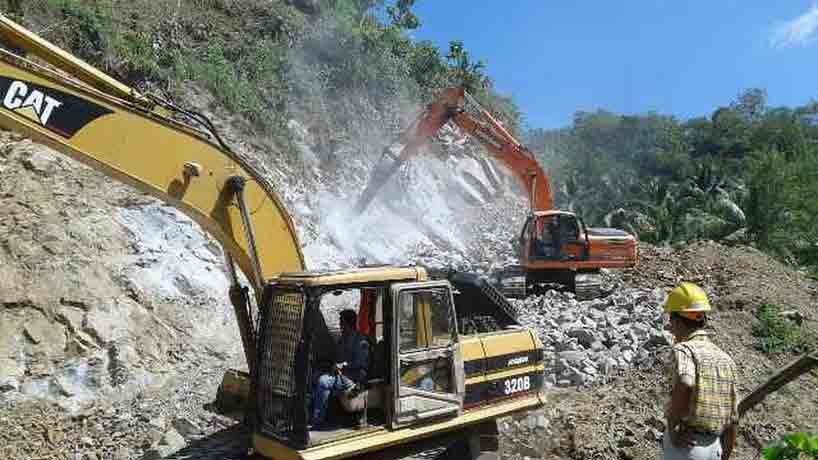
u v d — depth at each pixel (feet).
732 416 15.26
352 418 20.15
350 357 20.79
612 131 241.55
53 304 32.27
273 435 19.52
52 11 50.67
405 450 21.66
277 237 23.80
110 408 29.35
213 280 38.91
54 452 26.14
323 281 19.31
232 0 71.56
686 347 15.37
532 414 29.73
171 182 21.81
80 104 20.40
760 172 123.13
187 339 34.88
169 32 61.31
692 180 125.08
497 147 55.21
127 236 37.81
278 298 20.15
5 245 33.63
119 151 21.01
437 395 21.02
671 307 15.92
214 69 59.36
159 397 30.22
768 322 44.65
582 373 34.45
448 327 21.67
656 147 233.76
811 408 35.63
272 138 58.23
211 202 22.47
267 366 19.98
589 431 29.01
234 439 22.24
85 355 31.24
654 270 58.18
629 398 32.35
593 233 52.70
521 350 24.32
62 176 39.37
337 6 86.02
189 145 22.08
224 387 23.85
